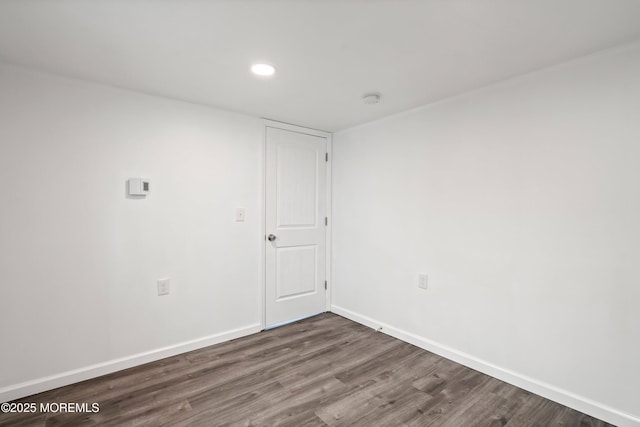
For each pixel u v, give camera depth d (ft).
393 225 9.46
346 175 11.05
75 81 6.86
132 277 7.61
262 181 9.78
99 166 7.16
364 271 10.41
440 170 8.22
